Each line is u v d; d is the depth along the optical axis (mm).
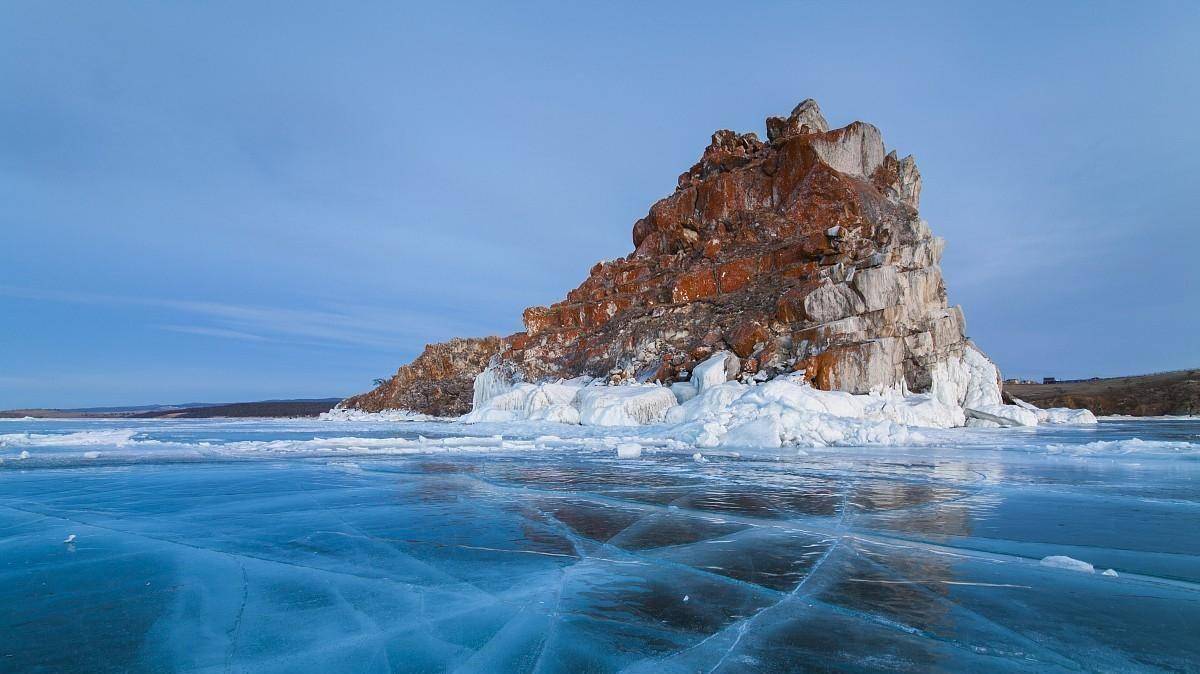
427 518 7609
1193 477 11094
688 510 8109
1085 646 3658
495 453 16516
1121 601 4473
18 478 11273
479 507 8359
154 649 3727
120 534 6781
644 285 46562
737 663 3445
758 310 34125
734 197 47688
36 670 3416
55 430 29844
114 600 4660
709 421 20266
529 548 6125
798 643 3727
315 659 3580
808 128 50344
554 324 48500
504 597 4672
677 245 48781
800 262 36500
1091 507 8172
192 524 7281
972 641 3738
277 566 5539
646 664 3461
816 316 30422
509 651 3674
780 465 13367
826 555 5781
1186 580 4965
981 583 4906
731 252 42500
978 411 29688
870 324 28703
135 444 18750
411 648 3732
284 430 31047
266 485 10430
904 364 28203
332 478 11320
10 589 4906
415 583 5031
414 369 59750
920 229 37719
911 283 30641
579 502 8727
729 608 4375
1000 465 13164
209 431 29672
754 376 29094
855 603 4461
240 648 3746
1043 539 6367
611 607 4426
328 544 6316
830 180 41969
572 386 36656
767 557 5730
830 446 18625
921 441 18828
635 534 6711
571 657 3570
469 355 58562
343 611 4398
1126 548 5969
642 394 29062
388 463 13914
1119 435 22859
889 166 46312
